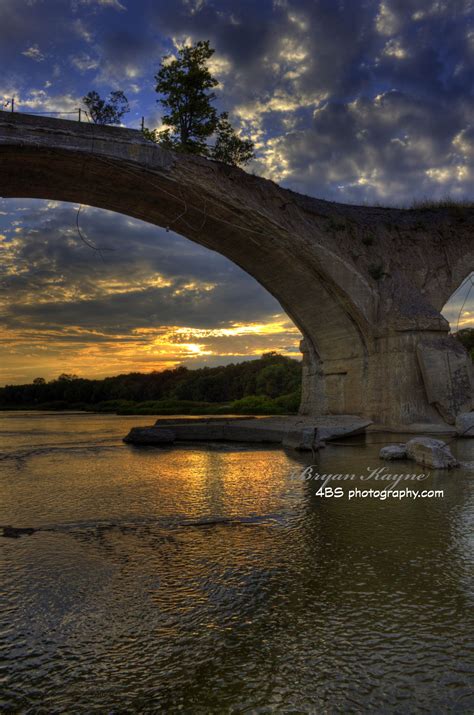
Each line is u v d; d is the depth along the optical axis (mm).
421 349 20047
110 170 17672
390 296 21703
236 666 2979
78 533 5754
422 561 4734
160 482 9086
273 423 18391
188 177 18609
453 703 2621
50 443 16938
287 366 57062
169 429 17828
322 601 3857
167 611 3715
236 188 19797
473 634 3322
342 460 11625
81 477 9750
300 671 2918
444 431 18625
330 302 22297
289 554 4973
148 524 6133
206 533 5742
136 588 4145
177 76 19656
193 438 17766
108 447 15648
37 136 16078
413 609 3703
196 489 8375
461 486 8328
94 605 3822
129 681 2848
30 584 4234
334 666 2965
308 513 6656
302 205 21844
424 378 19969
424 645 3193
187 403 49062
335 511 6754
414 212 24781
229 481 9102
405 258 23156
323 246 21062
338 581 4258
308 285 22359
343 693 2707
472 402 19906
